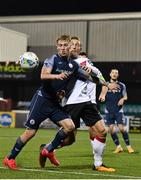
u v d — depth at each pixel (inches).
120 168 624.7
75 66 561.0
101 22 2490.2
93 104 584.4
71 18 2536.9
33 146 1007.0
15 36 1845.5
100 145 577.0
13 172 535.5
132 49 2437.3
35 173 531.5
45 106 549.0
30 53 588.7
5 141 1159.6
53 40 2566.4
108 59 2476.6
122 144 1167.6
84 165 642.2
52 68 546.6
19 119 2096.5
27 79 2390.5
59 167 606.2
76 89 587.5
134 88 2385.6
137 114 2308.1
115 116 905.5
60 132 564.1
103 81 590.2
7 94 2532.0
